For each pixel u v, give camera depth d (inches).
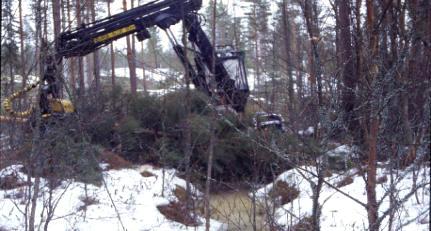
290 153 148.9
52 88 245.3
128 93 478.6
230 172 380.8
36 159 216.1
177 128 408.8
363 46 125.6
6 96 239.0
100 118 312.5
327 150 131.7
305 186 306.3
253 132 157.0
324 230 256.4
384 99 123.1
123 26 362.6
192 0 362.6
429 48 130.0
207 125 356.2
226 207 294.7
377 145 136.7
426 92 138.4
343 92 130.7
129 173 394.0
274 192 183.6
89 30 349.4
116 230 278.8
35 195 210.5
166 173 392.5
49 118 236.2
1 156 275.6
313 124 140.0
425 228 211.9
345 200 294.0
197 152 399.5
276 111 179.3
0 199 285.4
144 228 289.1
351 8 129.9
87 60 348.2
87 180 300.8
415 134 148.3
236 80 370.3
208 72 364.8
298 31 220.7
